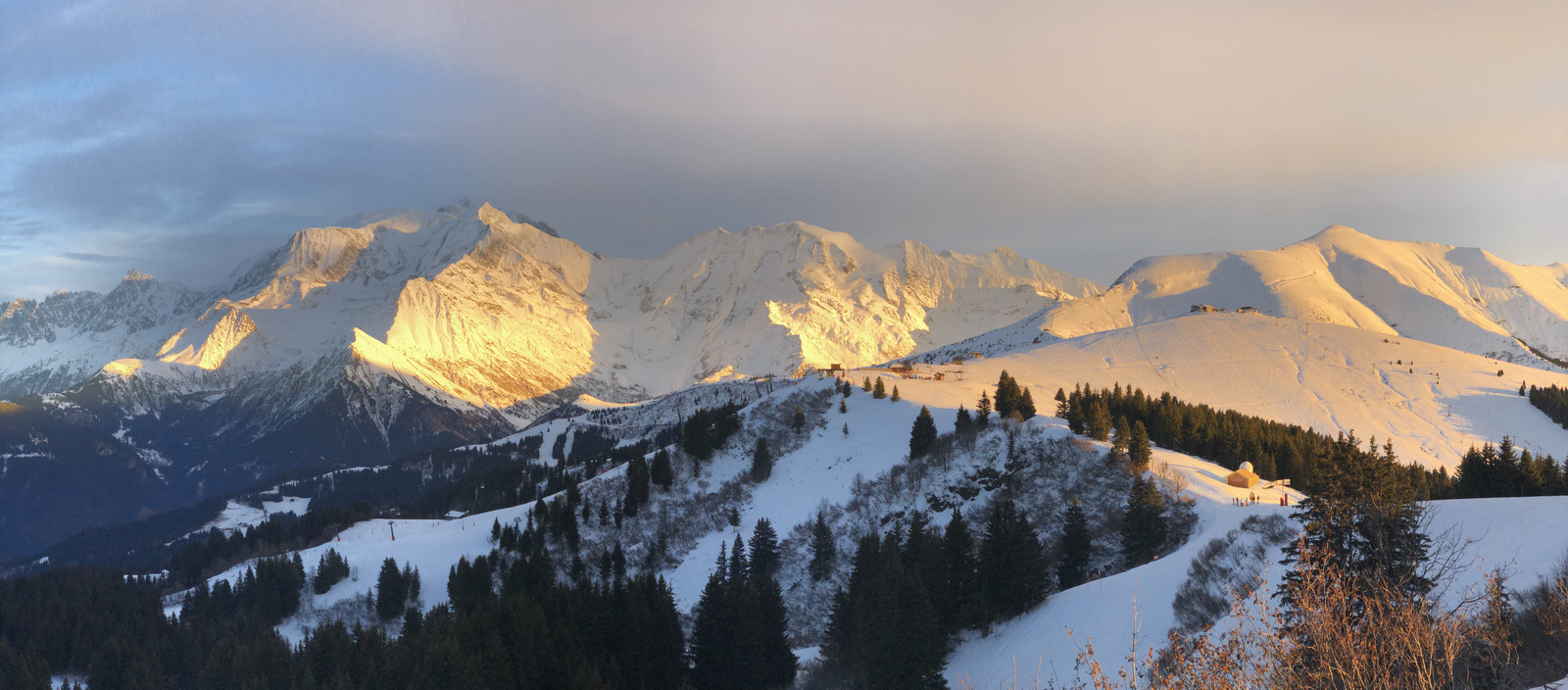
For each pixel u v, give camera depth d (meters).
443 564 164.38
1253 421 187.88
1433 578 53.09
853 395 195.50
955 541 108.81
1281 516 91.50
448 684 96.81
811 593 133.75
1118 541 124.81
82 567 184.62
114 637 137.50
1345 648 32.66
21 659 134.75
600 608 112.62
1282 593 53.78
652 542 154.62
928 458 157.38
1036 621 96.31
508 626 106.06
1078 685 74.81
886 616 90.38
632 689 107.12
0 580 171.50
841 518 148.25
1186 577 87.25
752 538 140.25
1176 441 163.50
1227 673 33.69
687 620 130.00
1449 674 34.25
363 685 107.06
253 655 120.94
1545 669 40.47
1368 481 53.66
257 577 156.50
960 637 102.94
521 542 158.00
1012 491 143.25
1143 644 77.31
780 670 105.81
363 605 153.75
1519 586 56.00
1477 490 127.75
